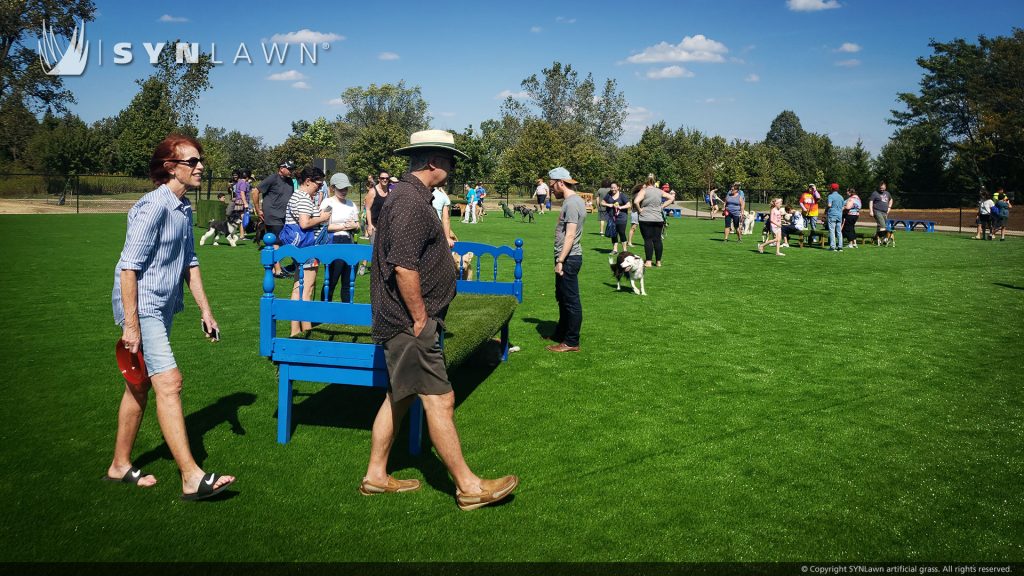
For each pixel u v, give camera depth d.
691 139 68.56
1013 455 3.87
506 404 4.65
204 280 9.78
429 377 3.07
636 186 13.02
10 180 33.47
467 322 4.76
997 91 47.53
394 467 3.63
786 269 12.65
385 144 52.81
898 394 5.02
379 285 3.10
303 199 6.47
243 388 4.85
